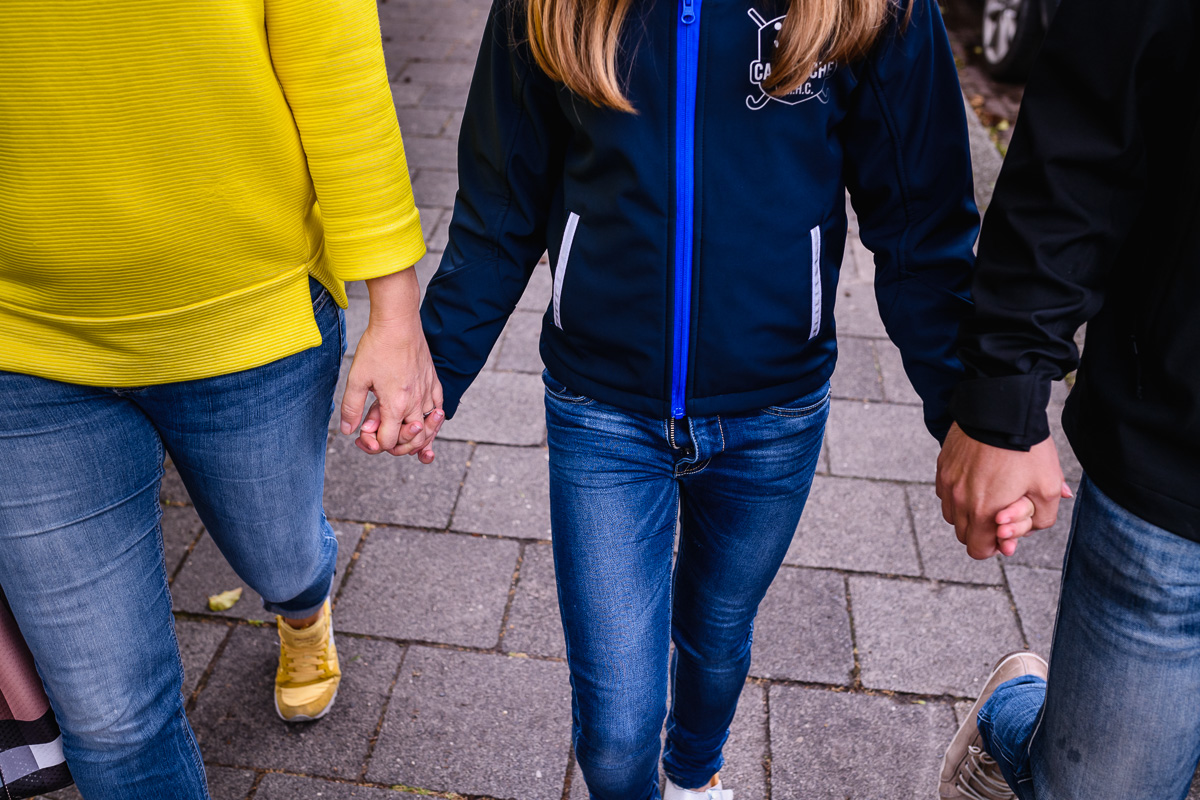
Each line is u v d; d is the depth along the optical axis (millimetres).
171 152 1211
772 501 1464
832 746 2119
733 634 1604
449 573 2512
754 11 1192
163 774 1514
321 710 2129
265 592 1793
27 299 1294
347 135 1297
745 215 1269
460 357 1524
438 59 5684
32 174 1183
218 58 1172
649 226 1272
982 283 1282
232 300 1379
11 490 1342
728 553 1516
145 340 1356
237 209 1297
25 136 1155
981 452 1296
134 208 1231
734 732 2139
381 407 1459
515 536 2623
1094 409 1272
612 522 1415
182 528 2648
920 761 2100
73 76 1128
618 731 1418
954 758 1867
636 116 1239
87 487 1394
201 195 1260
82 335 1328
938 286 1414
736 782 2047
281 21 1216
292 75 1256
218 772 2051
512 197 1429
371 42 1279
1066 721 1389
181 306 1346
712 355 1328
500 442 2934
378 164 1328
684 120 1229
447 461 2859
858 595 2465
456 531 2635
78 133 1163
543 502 2732
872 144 1325
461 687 2229
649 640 1433
